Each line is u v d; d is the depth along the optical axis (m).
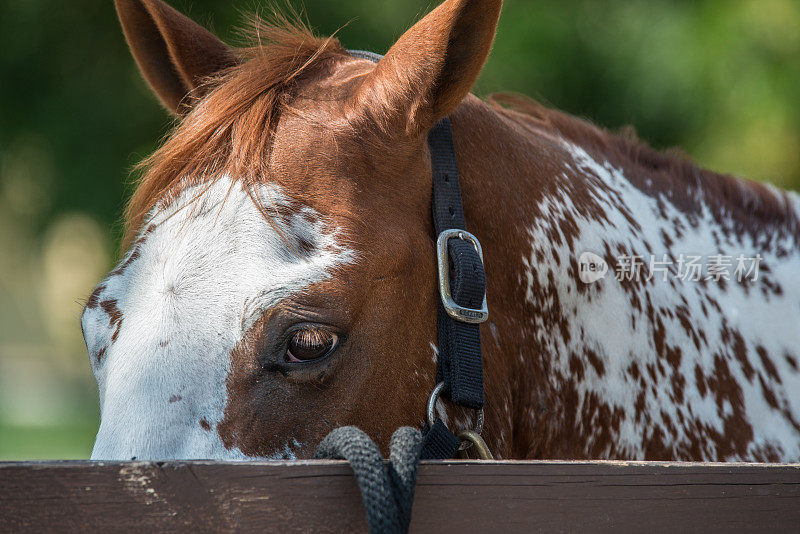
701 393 3.41
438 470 2.07
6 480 1.85
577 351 3.18
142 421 2.25
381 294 2.54
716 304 3.57
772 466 2.32
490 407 2.83
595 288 3.25
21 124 12.37
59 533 1.86
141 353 2.32
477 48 2.70
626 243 3.42
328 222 2.50
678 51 11.35
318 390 2.43
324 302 2.41
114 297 2.49
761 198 4.05
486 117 3.22
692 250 3.63
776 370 3.59
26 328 42.47
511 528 2.09
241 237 2.41
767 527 2.28
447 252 2.75
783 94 10.94
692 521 2.22
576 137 3.85
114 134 11.97
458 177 2.89
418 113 2.67
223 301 2.35
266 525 1.94
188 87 3.37
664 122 11.66
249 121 2.60
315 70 2.87
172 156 2.62
